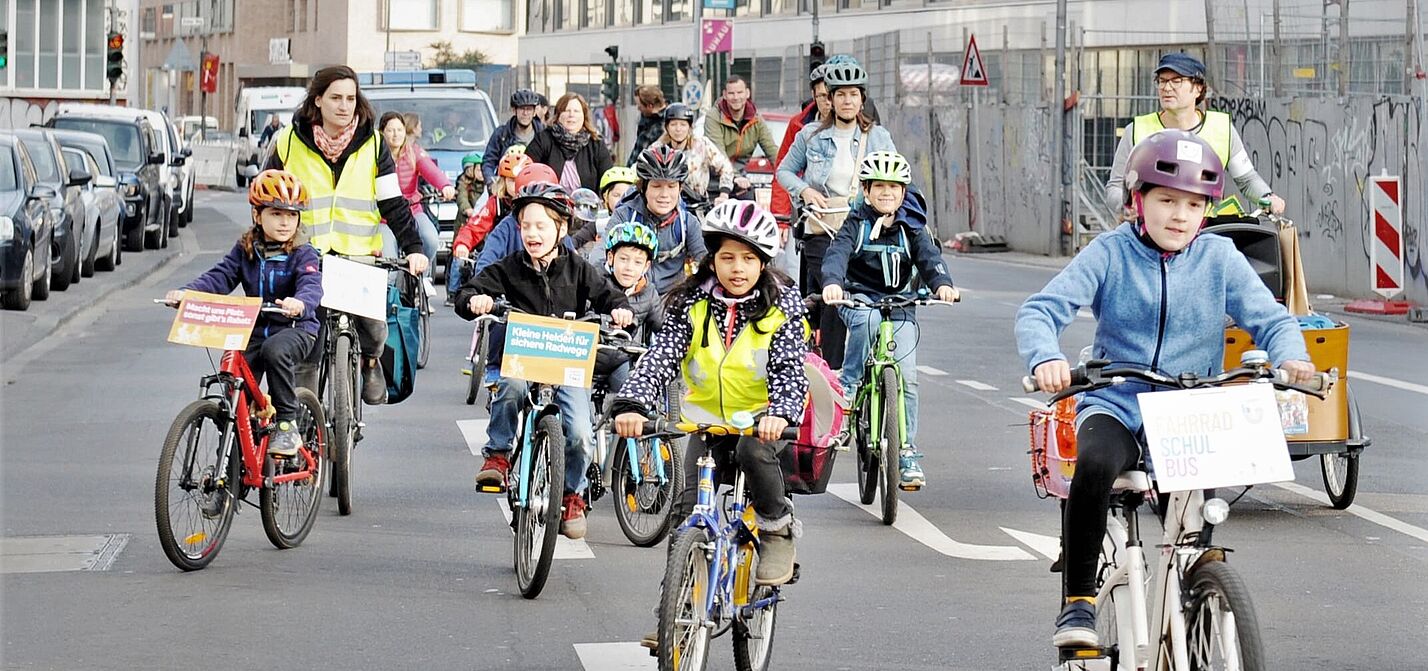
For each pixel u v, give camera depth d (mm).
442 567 18219
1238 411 10680
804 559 18594
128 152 68000
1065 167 69062
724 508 13727
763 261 13406
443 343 38656
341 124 21672
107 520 20375
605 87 104625
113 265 57250
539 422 16922
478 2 186500
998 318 44375
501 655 14797
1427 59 48750
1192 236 11609
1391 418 28453
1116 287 11742
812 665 14492
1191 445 10656
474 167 40250
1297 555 18828
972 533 19953
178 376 33375
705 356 13398
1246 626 10156
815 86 26047
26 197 44406
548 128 33938
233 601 16641
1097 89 76000
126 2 168500
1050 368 11102
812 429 14227
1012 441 26406
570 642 15219
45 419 28109
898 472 20344
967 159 78000
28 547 18938
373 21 182750
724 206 13305
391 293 21891
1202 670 10781
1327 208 52688
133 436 26484
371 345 21500
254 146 122438
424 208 37031
